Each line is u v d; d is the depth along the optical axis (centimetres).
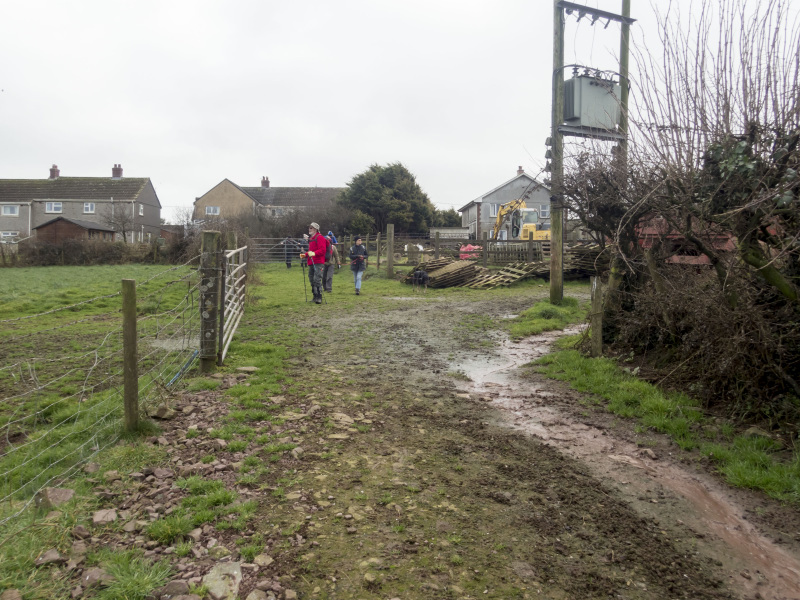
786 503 410
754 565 341
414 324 1111
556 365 767
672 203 568
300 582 295
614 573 324
